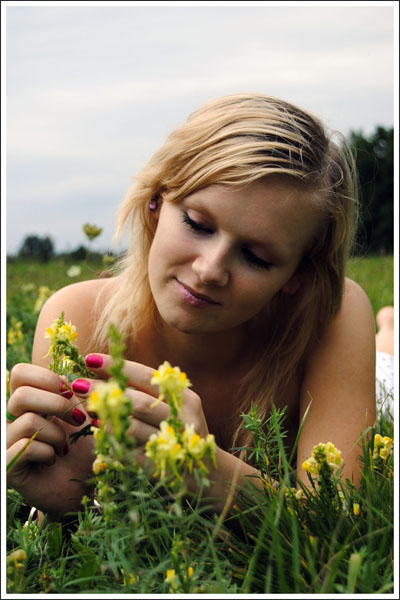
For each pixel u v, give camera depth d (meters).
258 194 1.69
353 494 1.55
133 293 2.14
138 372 1.60
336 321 2.21
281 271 1.80
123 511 1.53
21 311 4.21
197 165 1.73
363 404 2.09
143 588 1.21
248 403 2.20
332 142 2.09
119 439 1.04
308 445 2.02
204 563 1.37
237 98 1.90
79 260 8.07
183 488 1.14
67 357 1.62
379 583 1.31
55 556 1.52
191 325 1.78
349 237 2.12
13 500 1.80
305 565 1.33
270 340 2.19
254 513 1.51
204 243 1.71
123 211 2.18
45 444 1.61
